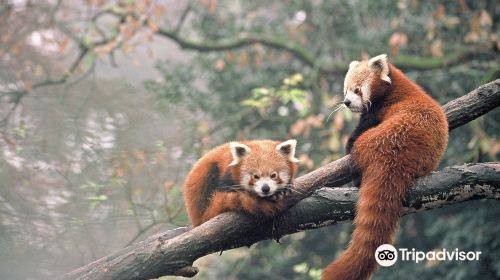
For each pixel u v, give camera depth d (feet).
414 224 50.47
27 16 44.34
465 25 47.29
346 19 51.88
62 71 46.88
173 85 49.78
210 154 24.29
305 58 47.85
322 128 47.29
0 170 35.12
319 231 52.06
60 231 32.76
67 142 38.68
